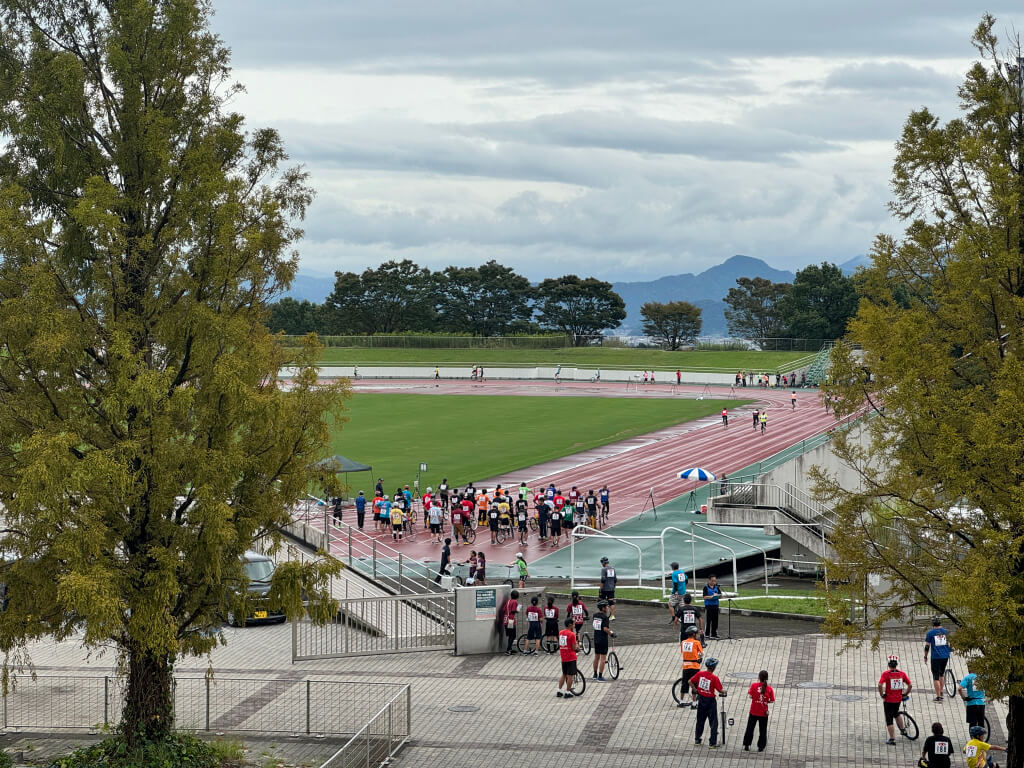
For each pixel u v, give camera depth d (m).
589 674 27.91
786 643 30.34
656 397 111.31
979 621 17.17
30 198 20.73
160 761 20.55
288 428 21.00
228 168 22.03
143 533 19.91
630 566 42.59
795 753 21.67
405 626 30.94
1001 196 19.14
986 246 19.25
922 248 20.88
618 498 56.59
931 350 19.09
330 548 42.97
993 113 20.30
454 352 150.38
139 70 20.91
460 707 25.09
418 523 51.09
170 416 19.69
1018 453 17.64
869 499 20.27
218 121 22.16
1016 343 19.16
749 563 44.12
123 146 20.73
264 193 22.16
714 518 43.34
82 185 20.94
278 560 38.84
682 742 22.44
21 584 19.66
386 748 21.55
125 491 18.72
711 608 30.83
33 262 19.47
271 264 22.17
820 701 25.09
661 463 67.00
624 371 136.00
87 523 18.25
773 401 105.06
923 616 30.91
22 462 18.94
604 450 72.81
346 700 25.61
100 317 20.52
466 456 70.31
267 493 21.22
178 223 20.80
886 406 19.36
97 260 20.52
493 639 30.52
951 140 20.38
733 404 102.81
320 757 21.94
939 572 18.94
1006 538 17.31
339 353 149.62
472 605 30.36
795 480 44.75
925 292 21.17
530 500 55.91
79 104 20.36
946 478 18.28
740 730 23.19
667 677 27.41
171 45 20.98
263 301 22.33
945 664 25.05
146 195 21.08
